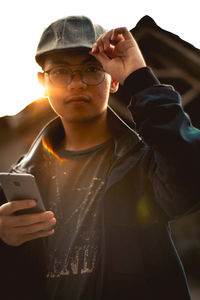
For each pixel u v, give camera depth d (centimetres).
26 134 769
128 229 112
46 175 139
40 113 732
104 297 105
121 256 108
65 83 126
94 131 136
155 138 102
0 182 113
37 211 116
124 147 122
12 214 115
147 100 108
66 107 127
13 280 124
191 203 100
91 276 111
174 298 108
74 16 130
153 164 113
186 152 98
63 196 129
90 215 121
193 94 716
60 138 148
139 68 114
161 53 708
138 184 116
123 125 131
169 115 104
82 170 131
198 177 97
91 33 129
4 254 125
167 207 108
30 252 125
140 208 114
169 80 725
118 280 106
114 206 114
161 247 111
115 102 559
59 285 115
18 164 147
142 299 105
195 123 718
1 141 802
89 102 126
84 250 116
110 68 119
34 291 121
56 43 126
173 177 99
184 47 689
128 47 119
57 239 123
